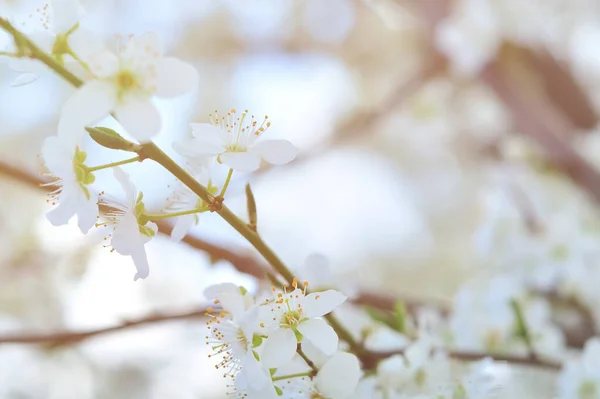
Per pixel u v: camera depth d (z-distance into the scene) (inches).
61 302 25.8
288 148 12.7
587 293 19.8
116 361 27.1
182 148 12.5
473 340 16.3
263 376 12.6
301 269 14.7
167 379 28.2
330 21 35.6
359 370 13.1
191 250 15.5
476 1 26.7
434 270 36.6
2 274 25.5
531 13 26.7
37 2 12.5
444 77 30.1
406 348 14.4
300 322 12.8
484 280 16.8
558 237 19.9
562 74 28.2
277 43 35.8
